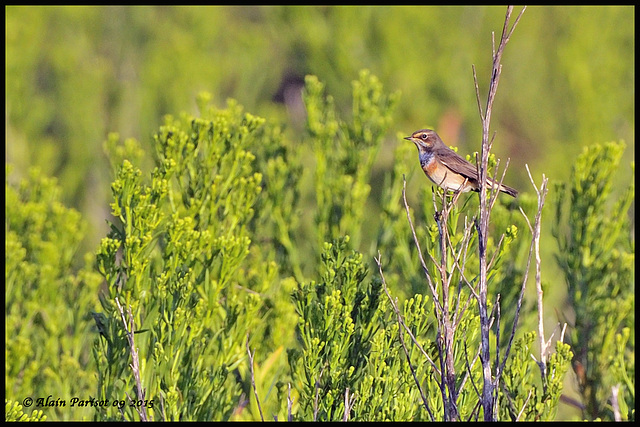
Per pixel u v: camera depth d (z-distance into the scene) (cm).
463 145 2350
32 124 2336
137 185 1053
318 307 998
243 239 1079
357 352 1016
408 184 1538
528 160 2427
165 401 1035
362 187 1366
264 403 1123
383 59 2292
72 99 2427
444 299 854
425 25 2347
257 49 2670
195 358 1088
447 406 880
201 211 1149
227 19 2958
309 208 1844
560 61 2450
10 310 1380
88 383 1326
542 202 838
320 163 1380
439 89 2341
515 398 1027
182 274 1046
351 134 1397
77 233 1509
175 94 2483
